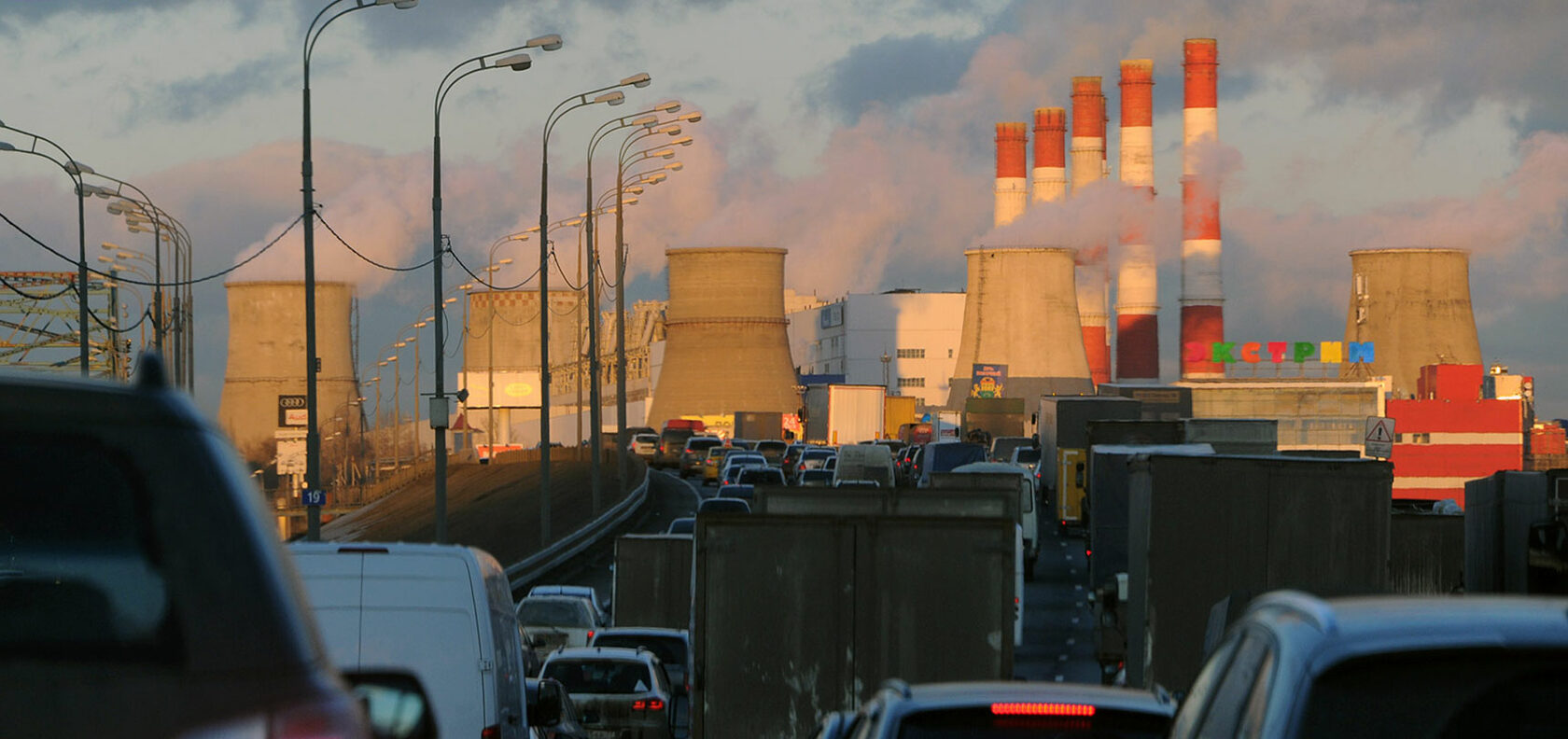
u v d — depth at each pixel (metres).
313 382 154.50
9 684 12.87
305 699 13.12
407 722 22.11
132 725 12.80
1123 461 131.50
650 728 84.62
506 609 48.31
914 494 100.56
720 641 68.31
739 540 68.44
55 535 13.70
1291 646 19.31
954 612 68.19
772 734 68.12
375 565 44.03
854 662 68.19
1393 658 17.77
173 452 13.96
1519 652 17.36
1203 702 24.45
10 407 13.54
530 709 53.19
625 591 128.88
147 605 13.37
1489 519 80.06
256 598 13.51
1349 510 82.25
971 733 35.44
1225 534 82.62
